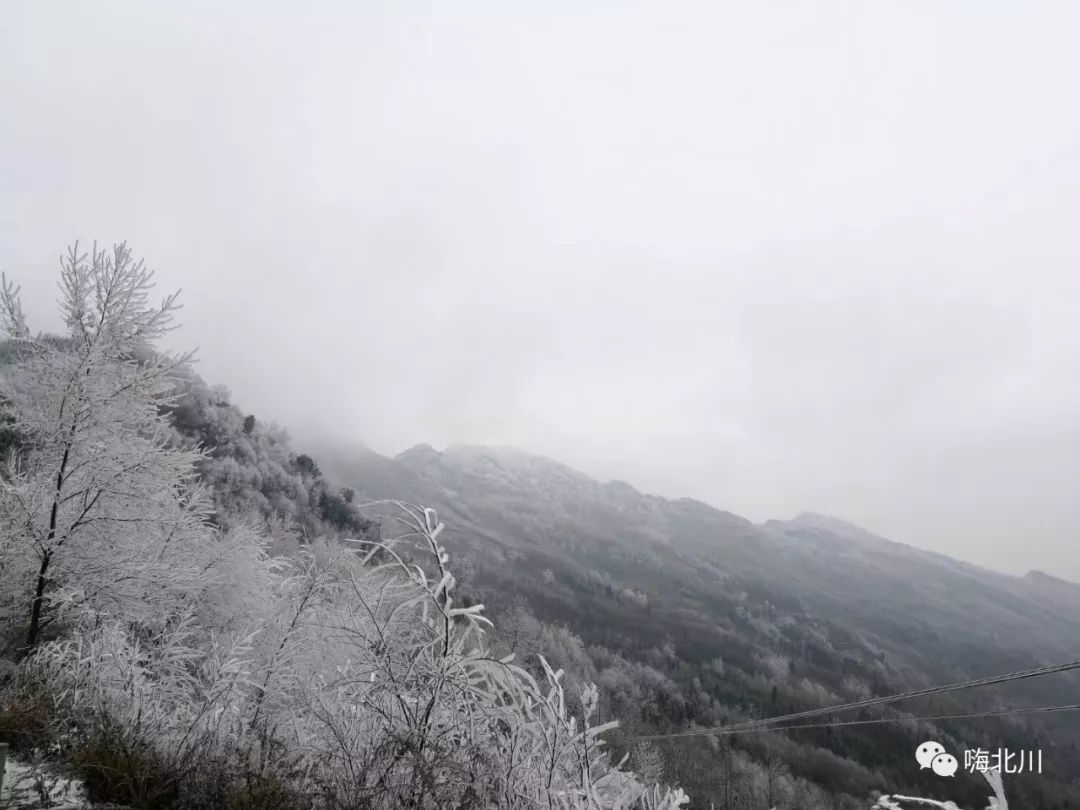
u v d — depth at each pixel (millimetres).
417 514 4512
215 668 6551
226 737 4395
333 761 3932
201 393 51406
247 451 53406
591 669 73500
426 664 4383
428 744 3941
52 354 7156
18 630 6855
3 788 3242
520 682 4141
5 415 6941
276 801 3318
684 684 103938
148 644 7703
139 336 7332
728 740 64750
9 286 6914
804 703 106438
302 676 6848
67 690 4777
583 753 3971
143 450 7406
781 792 49250
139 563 7539
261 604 9375
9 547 6723
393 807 3492
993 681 8047
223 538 9766
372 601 4738
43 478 7105
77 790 3461
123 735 3992
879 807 3916
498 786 3750
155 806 3475
